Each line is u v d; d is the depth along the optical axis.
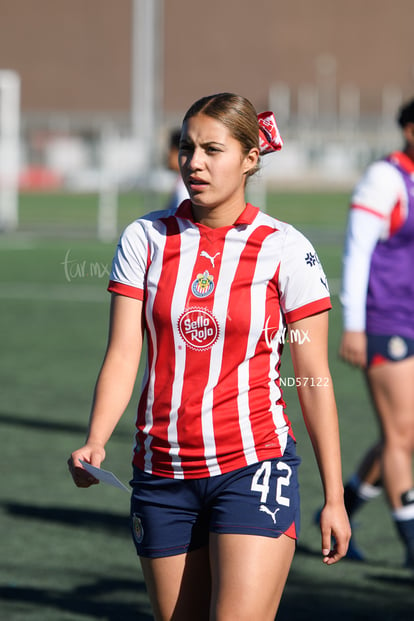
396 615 15.83
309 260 10.88
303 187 178.88
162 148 109.50
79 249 69.56
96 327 47.50
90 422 10.91
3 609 15.87
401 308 17.17
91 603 16.20
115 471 23.94
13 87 96.12
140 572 17.67
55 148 177.50
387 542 19.48
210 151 10.72
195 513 11.02
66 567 17.81
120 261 11.12
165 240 10.95
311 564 18.20
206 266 10.79
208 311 10.70
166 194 111.44
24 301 55.84
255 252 10.78
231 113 10.74
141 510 11.16
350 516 18.81
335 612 15.93
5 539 19.20
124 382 10.98
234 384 10.79
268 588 10.45
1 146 96.75
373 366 17.31
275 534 10.63
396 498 17.52
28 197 149.25
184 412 10.79
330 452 10.77
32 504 21.45
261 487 10.75
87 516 20.73
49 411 30.27
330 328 48.09
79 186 164.12
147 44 96.94
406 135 16.95
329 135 191.12
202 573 11.17
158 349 10.91
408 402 17.30
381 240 17.08
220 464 10.82
